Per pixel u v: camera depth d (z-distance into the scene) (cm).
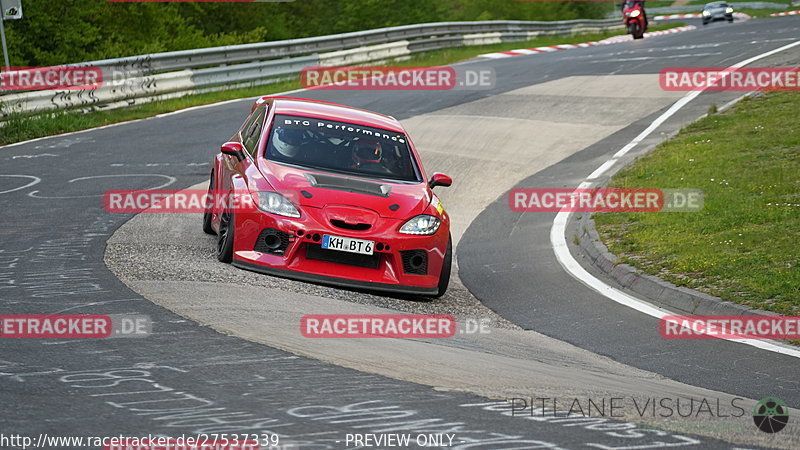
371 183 2427
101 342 1523
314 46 8012
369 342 1709
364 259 2302
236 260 2305
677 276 2605
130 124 5341
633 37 11825
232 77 7019
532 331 2167
